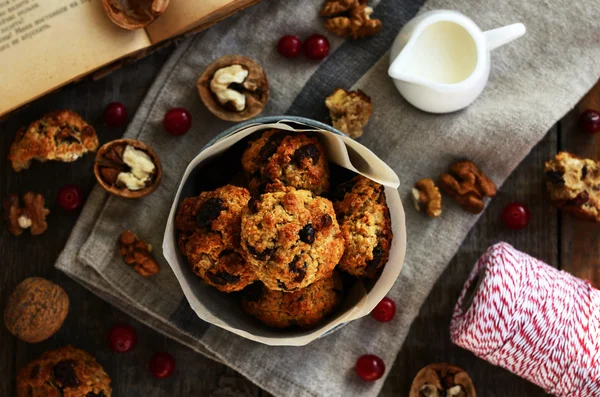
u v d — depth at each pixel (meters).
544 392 0.53
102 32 0.47
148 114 0.51
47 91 0.47
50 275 0.52
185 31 0.49
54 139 0.49
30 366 0.49
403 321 0.52
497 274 0.47
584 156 0.53
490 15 0.51
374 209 0.44
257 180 0.45
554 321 0.47
